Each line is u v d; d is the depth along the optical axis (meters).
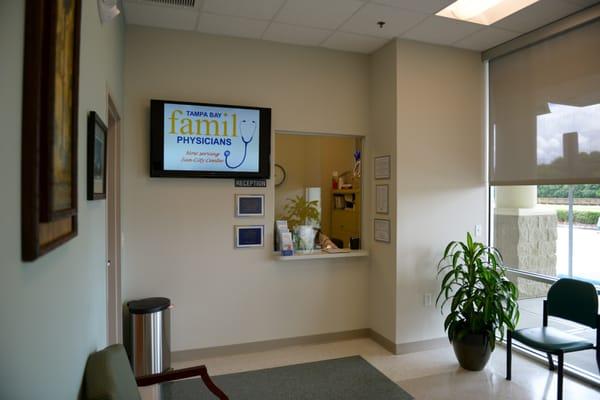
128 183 3.36
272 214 3.77
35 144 0.87
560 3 2.98
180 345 3.50
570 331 3.42
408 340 3.72
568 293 3.04
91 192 1.62
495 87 3.91
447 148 3.86
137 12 3.15
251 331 3.71
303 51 3.87
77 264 1.40
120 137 3.12
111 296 3.03
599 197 3.09
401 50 3.69
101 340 2.00
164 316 3.17
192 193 3.53
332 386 3.05
